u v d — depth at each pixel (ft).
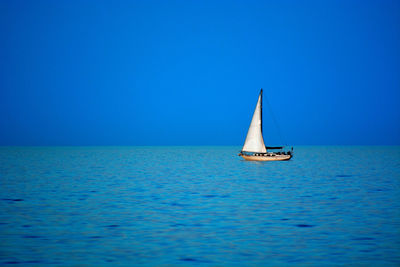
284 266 135.23
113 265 136.15
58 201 270.05
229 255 147.33
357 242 163.63
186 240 167.63
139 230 185.26
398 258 142.82
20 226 192.54
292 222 202.28
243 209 239.91
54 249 154.10
